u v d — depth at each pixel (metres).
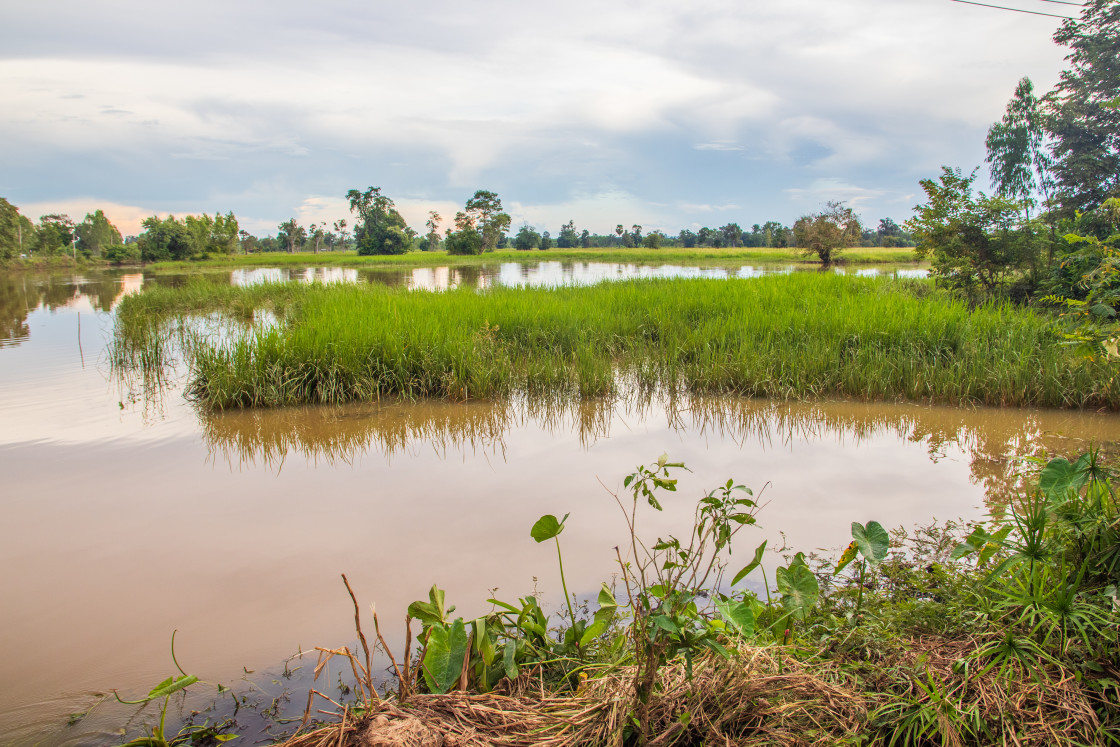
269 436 7.01
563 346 10.59
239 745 2.50
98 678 2.94
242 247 110.31
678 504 4.80
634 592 3.53
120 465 5.98
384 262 63.06
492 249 89.00
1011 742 2.08
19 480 5.55
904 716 2.19
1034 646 2.33
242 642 3.21
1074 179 17.92
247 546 4.23
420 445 6.61
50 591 3.69
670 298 13.58
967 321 9.57
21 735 2.57
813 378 8.59
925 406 7.98
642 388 8.85
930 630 2.79
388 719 2.16
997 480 5.27
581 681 2.54
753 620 2.43
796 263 51.06
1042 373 7.94
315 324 10.13
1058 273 11.38
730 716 2.24
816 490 5.05
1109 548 2.60
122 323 14.55
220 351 9.02
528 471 5.67
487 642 2.54
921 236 14.10
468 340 9.66
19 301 22.42
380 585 3.70
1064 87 18.67
